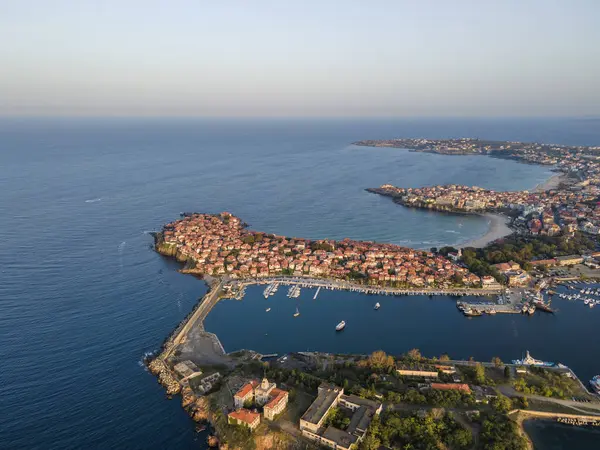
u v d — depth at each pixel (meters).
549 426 181.25
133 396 197.50
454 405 186.62
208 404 187.88
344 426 170.62
